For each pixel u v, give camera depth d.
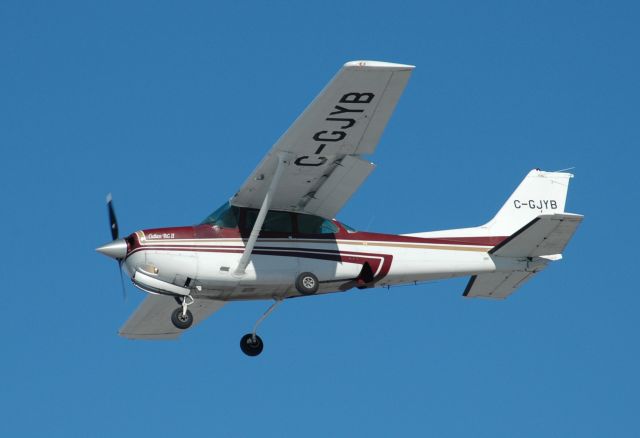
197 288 57.50
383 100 51.88
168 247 56.97
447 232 63.41
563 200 68.31
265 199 55.53
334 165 56.19
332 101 51.50
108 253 57.03
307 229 59.34
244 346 62.38
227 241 57.75
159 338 70.31
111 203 59.47
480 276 64.19
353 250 59.94
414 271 61.53
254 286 58.09
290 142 53.81
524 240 61.81
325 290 59.97
